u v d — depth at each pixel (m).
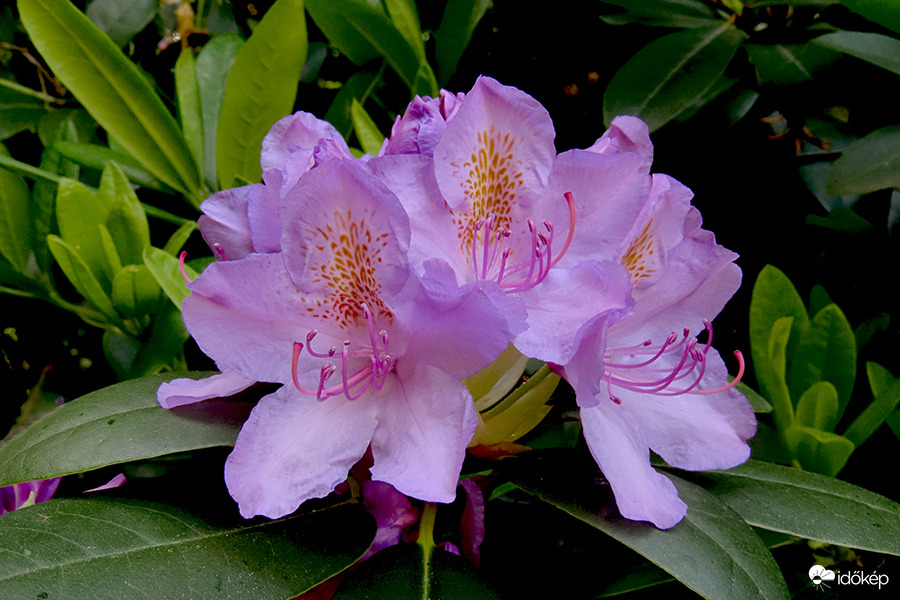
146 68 0.49
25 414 0.45
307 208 0.30
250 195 0.33
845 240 0.45
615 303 0.30
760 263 0.47
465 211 0.32
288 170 0.32
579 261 0.32
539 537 0.37
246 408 0.34
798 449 0.39
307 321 0.32
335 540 0.32
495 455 0.34
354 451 0.31
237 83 0.40
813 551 0.41
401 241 0.30
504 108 0.32
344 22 0.43
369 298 0.31
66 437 0.32
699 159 0.45
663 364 0.35
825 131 0.45
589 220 0.32
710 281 0.34
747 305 0.47
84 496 0.32
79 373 0.46
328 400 0.31
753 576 0.31
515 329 0.30
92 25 0.39
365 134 0.41
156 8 0.46
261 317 0.31
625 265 0.33
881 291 0.45
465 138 0.32
